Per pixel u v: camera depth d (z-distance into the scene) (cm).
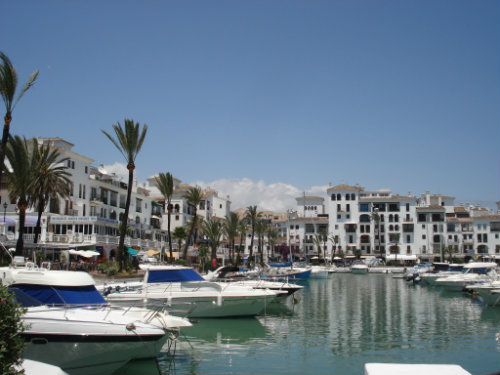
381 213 13250
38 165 4372
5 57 3125
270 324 2758
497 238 12669
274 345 2161
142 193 9431
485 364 1836
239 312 2883
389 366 641
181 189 10394
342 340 2297
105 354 1523
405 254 12912
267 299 2900
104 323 1528
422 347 2144
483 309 3625
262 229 10788
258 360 1866
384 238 13175
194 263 8525
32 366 862
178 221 9744
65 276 1747
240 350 2045
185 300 2739
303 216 14862
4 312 823
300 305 3850
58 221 6003
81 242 5544
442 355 1984
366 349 2092
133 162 4747
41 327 1447
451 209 14125
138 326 1577
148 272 2817
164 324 1739
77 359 1488
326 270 9406
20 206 3909
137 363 1650
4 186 6038
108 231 6512
